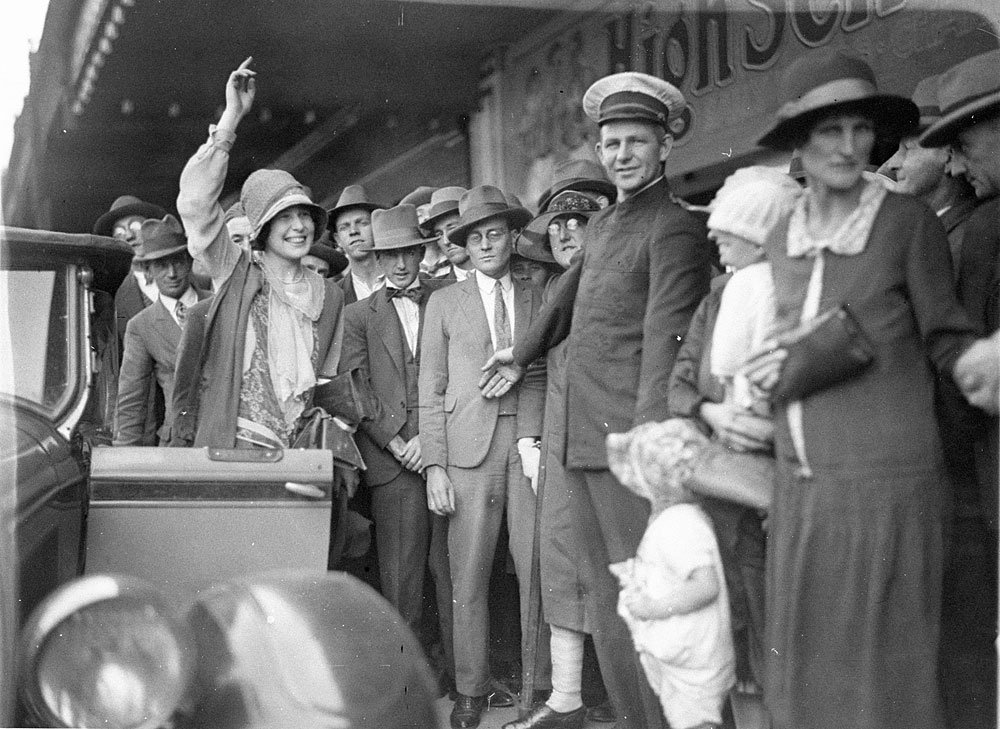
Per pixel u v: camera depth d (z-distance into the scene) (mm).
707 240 2781
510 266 2975
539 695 2852
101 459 2467
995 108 2656
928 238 2578
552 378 2896
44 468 2355
